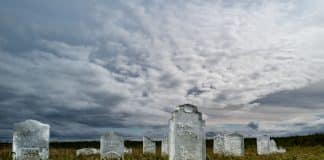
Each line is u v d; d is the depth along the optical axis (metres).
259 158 20.83
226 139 23.16
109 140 19.61
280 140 44.88
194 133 13.48
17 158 15.40
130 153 22.72
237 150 22.80
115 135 19.73
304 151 27.11
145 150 24.08
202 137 13.55
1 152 18.08
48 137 16.03
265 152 25.91
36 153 15.71
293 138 45.03
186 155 13.28
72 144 43.53
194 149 13.38
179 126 13.38
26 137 15.65
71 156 20.11
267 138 26.14
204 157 13.47
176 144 13.25
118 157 19.52
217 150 24.03
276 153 24.80
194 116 13.57
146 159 19.83
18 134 15.56
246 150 30.78
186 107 13.55
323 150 27.28
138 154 21.83
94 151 23.08
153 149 24.23
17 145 15.48
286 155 22.23
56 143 43.94
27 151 15.58
